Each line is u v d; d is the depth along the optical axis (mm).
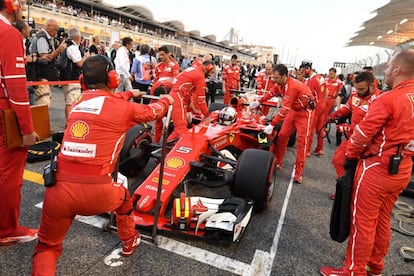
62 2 30281
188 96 4707
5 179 2375
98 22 28875
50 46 5555
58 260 2432
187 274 2406
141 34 32719
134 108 2047
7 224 2527
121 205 2275
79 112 1919
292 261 2734
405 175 2205
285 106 4301
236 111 5004
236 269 2529
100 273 2334
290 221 3463
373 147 2229
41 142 4902
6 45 2053
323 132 6438
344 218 2387
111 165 2014
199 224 2721
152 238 2676
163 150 2482
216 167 3604
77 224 2932
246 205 2910
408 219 3865
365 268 2375
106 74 1981
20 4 2248
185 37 56000
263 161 3262
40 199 3377
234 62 9523
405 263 2920
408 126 2080
